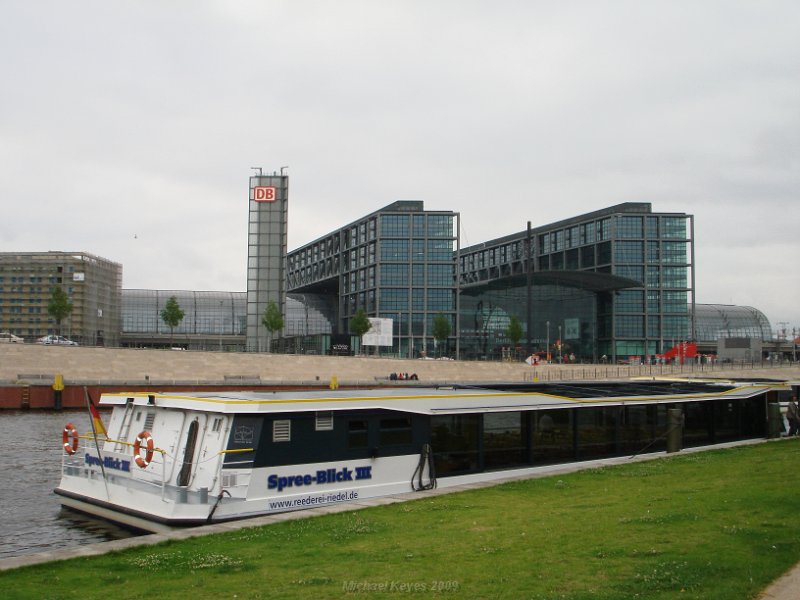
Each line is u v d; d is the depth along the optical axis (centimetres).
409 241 15888
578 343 16812
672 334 17062
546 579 1147
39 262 14162
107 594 1144
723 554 1239
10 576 1265
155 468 2248
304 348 13188
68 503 2423
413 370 10388
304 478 2136
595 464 2619
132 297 18538
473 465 2491
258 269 12625
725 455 2652
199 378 8875
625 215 17275
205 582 1195
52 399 7106
